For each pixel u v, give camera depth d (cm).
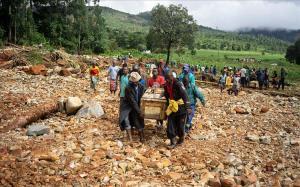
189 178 755
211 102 1803
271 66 10288
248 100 1997
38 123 1104
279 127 1289
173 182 728
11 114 1162
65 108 1236
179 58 9194
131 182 705
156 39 6775
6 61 2653
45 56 2856
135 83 962
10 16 7088
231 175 776
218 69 6506
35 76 2158
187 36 6700
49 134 973
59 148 859
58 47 7844
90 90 1842
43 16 8531
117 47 11025
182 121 934
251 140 1075
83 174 727
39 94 1537
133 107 945
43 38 7688
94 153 840
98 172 746
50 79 2077
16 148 840
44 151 826
